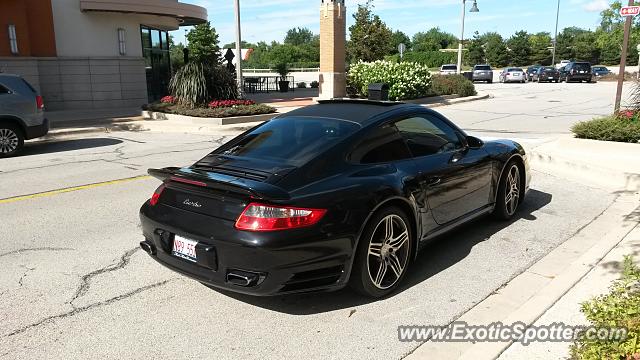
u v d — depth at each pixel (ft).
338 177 13.10
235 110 54.75
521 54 274.57
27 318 12.93
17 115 36.42
